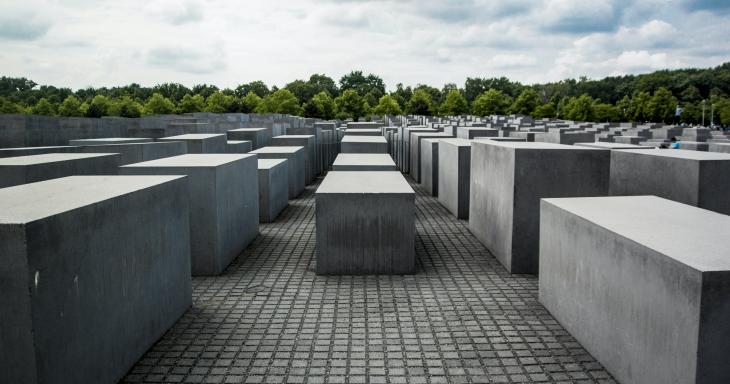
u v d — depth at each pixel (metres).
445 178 14.23
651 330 4.22
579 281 5.57
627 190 9.25
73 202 4.32
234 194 8.98
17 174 7.86
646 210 5.73
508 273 8.16
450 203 13.50
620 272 4.71
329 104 81.00
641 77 144.50
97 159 9.65
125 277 4.91
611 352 4.91
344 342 5.68
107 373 4.56
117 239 4.74
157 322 5.69
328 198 7.98
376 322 6.22
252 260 8.96
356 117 85.25
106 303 4.54
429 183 17.00
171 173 7.91
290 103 77.88
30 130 20.55
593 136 19.20
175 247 6.19
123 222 4.85
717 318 3.62
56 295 3.76
